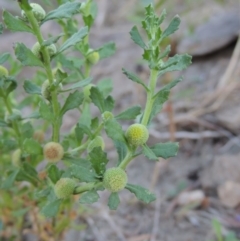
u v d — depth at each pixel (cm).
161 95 26
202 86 54
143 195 25
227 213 43
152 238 42
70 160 28
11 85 30
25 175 31
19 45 25
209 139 49
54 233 35
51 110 28
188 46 58
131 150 25
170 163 47
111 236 42
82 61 31
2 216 37
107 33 69
